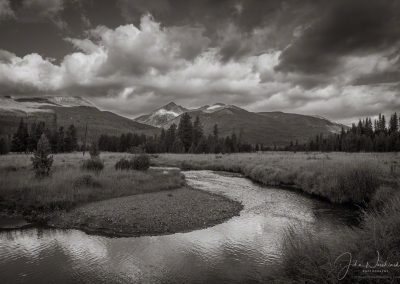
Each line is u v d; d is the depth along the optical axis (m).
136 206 14.56
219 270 7.68
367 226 6.93
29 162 28.88
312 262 6.07
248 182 25.59
